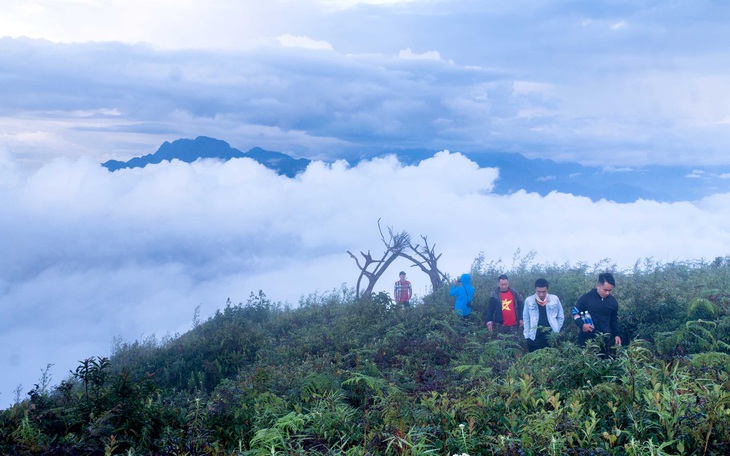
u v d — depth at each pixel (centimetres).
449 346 1198
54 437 671
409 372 996
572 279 1534
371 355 1166
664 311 1105
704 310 1048
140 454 626
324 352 1223
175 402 825
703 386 605
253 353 1496
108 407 712
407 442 546
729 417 525
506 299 1281
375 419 677
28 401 755
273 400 772
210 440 661
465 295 1508
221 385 1060
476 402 659
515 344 1144
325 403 730
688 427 520
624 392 614
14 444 637
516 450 530
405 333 1348
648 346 968
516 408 642
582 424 558
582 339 1015
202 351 1502
